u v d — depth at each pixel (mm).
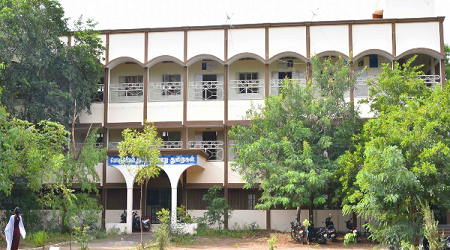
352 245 21094
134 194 28203
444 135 13648
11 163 11594
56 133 15906
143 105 27547
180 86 29297
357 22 26766
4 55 20812
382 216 13070
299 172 20266
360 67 28422
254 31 27312
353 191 19250
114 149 25578
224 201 25734
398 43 26516
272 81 28031
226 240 22312
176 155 23891
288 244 21141
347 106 22266
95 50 26203
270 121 22375
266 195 21000
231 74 29078
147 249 17219
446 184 12781
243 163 22516
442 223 24547
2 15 20531
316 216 26312
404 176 11992
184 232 21969
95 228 23312
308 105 21984
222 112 27219
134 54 27672
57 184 17031
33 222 22812
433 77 26609
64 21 24625
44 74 23453
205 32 27516
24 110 23047
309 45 26859
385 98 20531
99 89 28656
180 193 28266
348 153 19312
